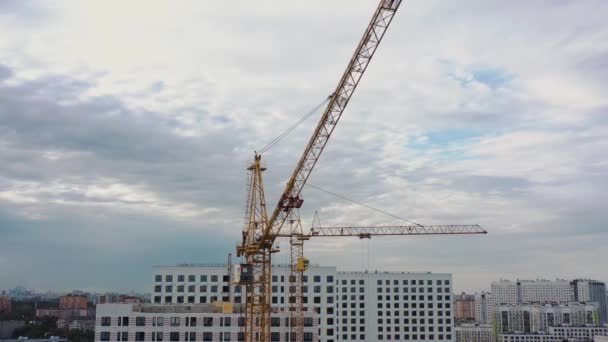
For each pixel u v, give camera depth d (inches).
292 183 6220.5
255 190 6889.8
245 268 6825.8
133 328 6825.8
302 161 6053.2
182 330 6894.7
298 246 7431.1
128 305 6870.1
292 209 6491.1
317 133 5821.9
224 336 6963.6
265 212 6830.7
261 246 6934.1
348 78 5438.0
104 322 6825.8
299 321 7273.6
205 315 6978.4
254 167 6904.5
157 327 6875.0
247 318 6815.9
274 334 7214.6
